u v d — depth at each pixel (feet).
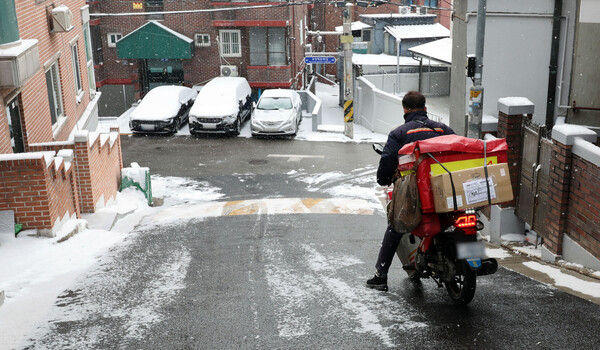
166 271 20.20
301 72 119.44
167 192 52.29
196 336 13.78
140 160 67.05
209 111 79.20
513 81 45.62
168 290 17.74
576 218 21.75
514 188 28.37
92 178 34.99
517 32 44.52
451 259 14.90
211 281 18.70
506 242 28.53
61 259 22.22
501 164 14.17
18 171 24.12
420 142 14.08
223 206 39.88
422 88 108.68
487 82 45.80
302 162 65.41
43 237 24.84
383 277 17.04
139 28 102.94
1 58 27.94
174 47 103.30
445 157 14.20
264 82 103.86
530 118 27.91
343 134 82.07
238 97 83.87
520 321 14.10
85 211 34.86
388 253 16.61
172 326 14.49
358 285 17.71
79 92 59.21
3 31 28.68
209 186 54.80
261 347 12.97
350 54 77.36
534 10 43.70
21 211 24.58
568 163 21.91
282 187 53.93
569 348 12.39
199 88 107.04
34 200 24.53
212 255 22.85
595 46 36.86
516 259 24.21
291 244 25.05
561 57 44.04
